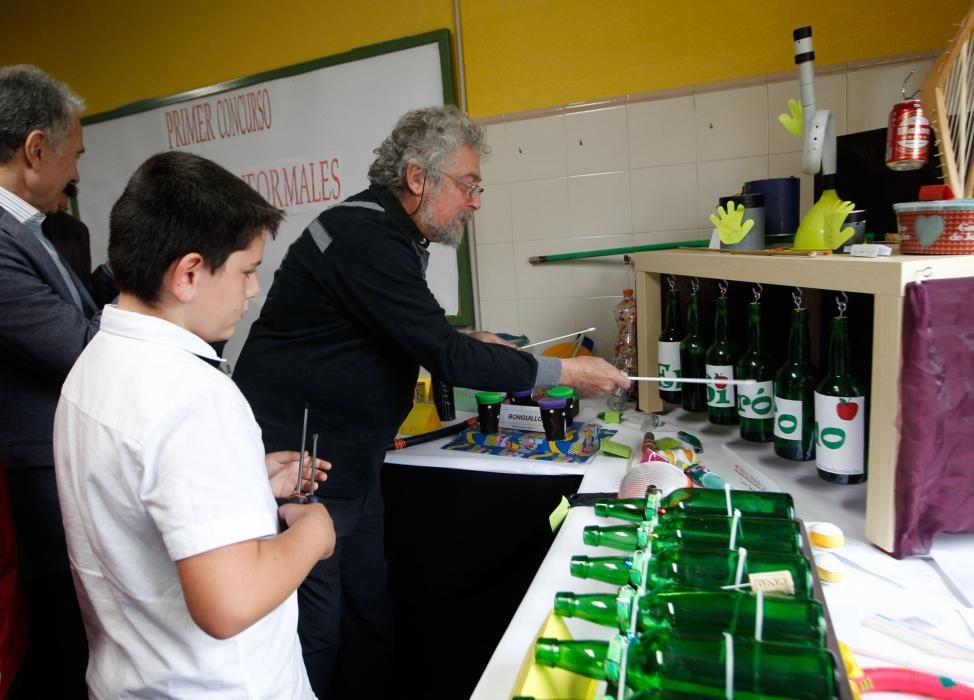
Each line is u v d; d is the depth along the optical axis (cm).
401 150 122
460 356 116
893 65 162
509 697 63
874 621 73
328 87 222
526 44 197
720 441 137
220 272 71
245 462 67
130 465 65
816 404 107
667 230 192
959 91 91
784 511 82
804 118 119
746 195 134
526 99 201
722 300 139
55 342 115
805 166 116
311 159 231
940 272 82
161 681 72
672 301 153
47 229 190
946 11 156
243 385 131
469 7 201
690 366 153
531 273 210
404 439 160
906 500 85
